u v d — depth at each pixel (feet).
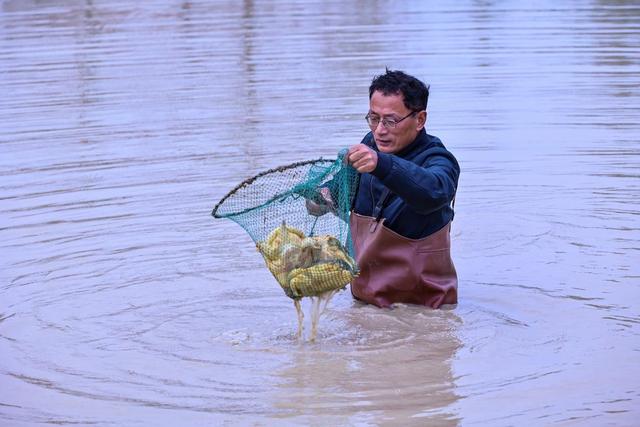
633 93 122.31
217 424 47.88
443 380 52.54
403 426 47.16
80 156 101.96
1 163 100.73
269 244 58.49
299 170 65.82
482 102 119.55
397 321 61.67
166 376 53.83
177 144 104.88
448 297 63.98
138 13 200.95
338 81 131.95
